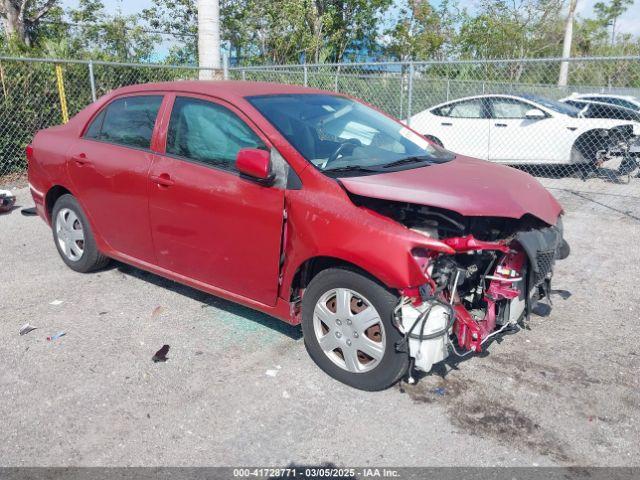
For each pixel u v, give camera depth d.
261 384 3.59
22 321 4.47
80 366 3.81
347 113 4.41
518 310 3.72
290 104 4.14
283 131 3.77
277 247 3.65
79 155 4.93
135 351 4.01
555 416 3.28
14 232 6.99
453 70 14.45
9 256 6.05
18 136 10.19
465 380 3.64
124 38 21.20
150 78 11.96
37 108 10.34
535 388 3.56
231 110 3.97
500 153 11.13
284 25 22.30
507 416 3.28
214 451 2.99
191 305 4.77
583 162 10.38
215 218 3.93
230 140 3.93
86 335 4.24
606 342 4.17
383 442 3.06
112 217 4.77
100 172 4.73
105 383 3.61
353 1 24.64
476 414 3.30
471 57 27.00
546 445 3.04
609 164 11.17
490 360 3.89
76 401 3.42
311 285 3.58
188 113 4.22
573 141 10.33
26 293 5.02
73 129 5.17
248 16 22.22
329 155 3.76
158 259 4.50
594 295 5.06
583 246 6.50
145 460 2.93
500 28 26.12
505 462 2.91
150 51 21.56
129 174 4.47
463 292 3.73
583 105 11.70
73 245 5.37
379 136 4.31
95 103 5.11
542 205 3.63
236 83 4.42
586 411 3.33
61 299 4.89
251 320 4.49
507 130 10.98
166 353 3.97
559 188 9.94
